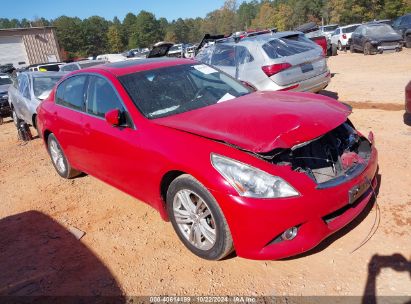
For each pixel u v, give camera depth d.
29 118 8.47
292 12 99.75
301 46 7.53
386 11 61.69
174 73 4.24
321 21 89.44
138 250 3.59
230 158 2.84
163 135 3.34
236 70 7.53
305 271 3.02
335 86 10.57
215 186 2.84
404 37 19.56
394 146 5.23
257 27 122.56
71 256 3.64
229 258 3.29
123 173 3.86
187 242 3.35
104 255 3.58
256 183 2.74
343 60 17.45
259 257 2.82
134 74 4.11
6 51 37.25
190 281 3.08
